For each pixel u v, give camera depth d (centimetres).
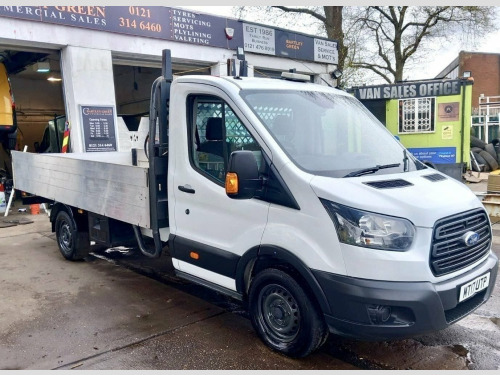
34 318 440
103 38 916
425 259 302
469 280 324
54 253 687
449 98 1240
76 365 350
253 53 1224
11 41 816
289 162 339
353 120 421
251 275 383
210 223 397
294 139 367
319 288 319
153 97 438
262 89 391
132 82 1597
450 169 1183
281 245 339
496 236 726
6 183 1063
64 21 851
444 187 353
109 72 930
